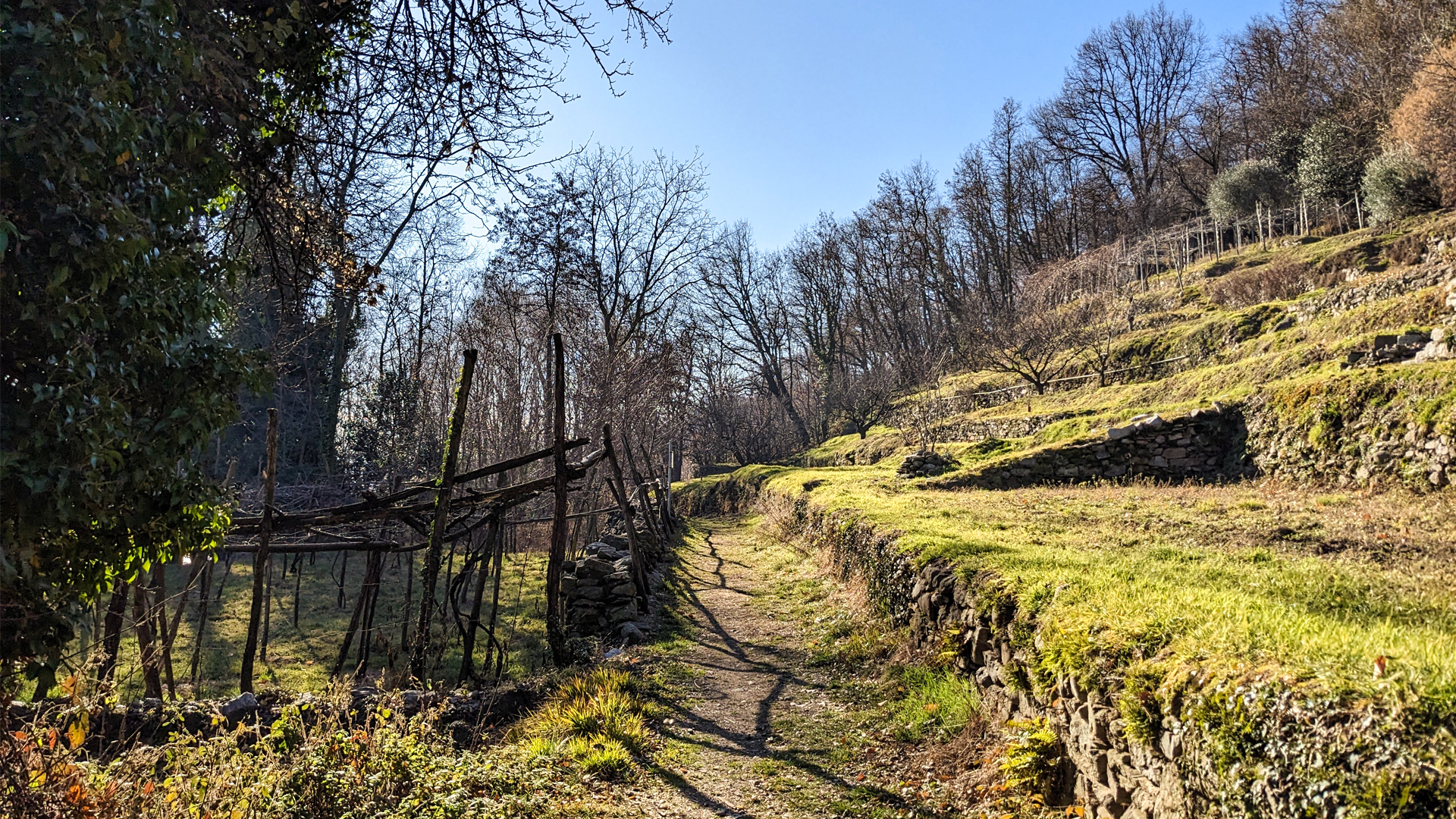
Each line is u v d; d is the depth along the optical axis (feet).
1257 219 129.70
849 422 161.68
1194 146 181.78
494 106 20.85
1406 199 88.99
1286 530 27.30
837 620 33.32
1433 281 58.13
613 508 52.34
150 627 24.86
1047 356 100.37
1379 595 16.89
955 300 180.24
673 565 56.29
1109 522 32.19
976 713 19.40
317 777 14.67
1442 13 104.73
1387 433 37.06
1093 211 192.44
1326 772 8.50
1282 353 59.93
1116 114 192.54
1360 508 31.19
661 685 26.53
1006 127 191.42
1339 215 105.60
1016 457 56.95
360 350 102.94
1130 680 12.32
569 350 77.71
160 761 17.03
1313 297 75.77
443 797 14.49
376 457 76.38
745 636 34.14
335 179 21.03
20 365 10.56
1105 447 54.60
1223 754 9.91
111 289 11.73
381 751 16.02
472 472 31.22
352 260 23.43
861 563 35.91
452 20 19.45
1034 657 16.51
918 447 90.79
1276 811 8.97
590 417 70.13
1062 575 18.83
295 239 21.72
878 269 194.49
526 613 52.70
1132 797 12.30
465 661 34.32
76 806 12.14
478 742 22.71
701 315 186.09
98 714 17.33
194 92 14.52
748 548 66.85
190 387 13.08
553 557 33.14
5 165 9.74
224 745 15.66
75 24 10.50
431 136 21.24
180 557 14.28
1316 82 149.89
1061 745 15.07
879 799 17.10
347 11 18.63
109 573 12.77
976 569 22.50
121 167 11.74
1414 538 24.18
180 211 13.48
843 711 23.22
